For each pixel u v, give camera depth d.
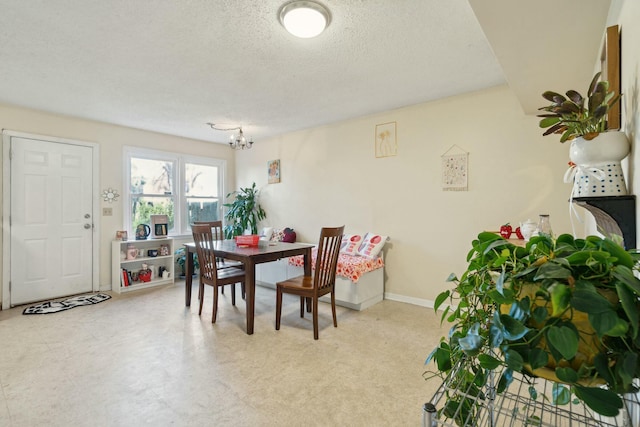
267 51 2.40
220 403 1.84
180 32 2.14
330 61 2.57
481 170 3.30
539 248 0.74
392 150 3.91
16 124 3.64
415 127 3.72
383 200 4.00
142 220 4.76
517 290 0.70
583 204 1.20
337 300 3.71
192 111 3.85
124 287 4.22
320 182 4.65
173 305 3.68
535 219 3.03
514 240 2.45
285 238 4.73
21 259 3.67
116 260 4.23
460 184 3.42
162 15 1.95
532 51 1.90
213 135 5.09
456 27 2.09
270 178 5.32
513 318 0.68
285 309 3.56
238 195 5.51
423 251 3.69
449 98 3.47
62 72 2.75
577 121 1.24
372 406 1.82
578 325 0.64
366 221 4.17
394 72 2.79
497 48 1.87
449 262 3.52
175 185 5.13
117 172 4.45
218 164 5.71
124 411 1.77
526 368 0.72
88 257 4.19
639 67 1.07
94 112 3.87
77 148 4.10
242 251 3.06
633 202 1.11
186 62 2.57
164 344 2.62
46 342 2.65
